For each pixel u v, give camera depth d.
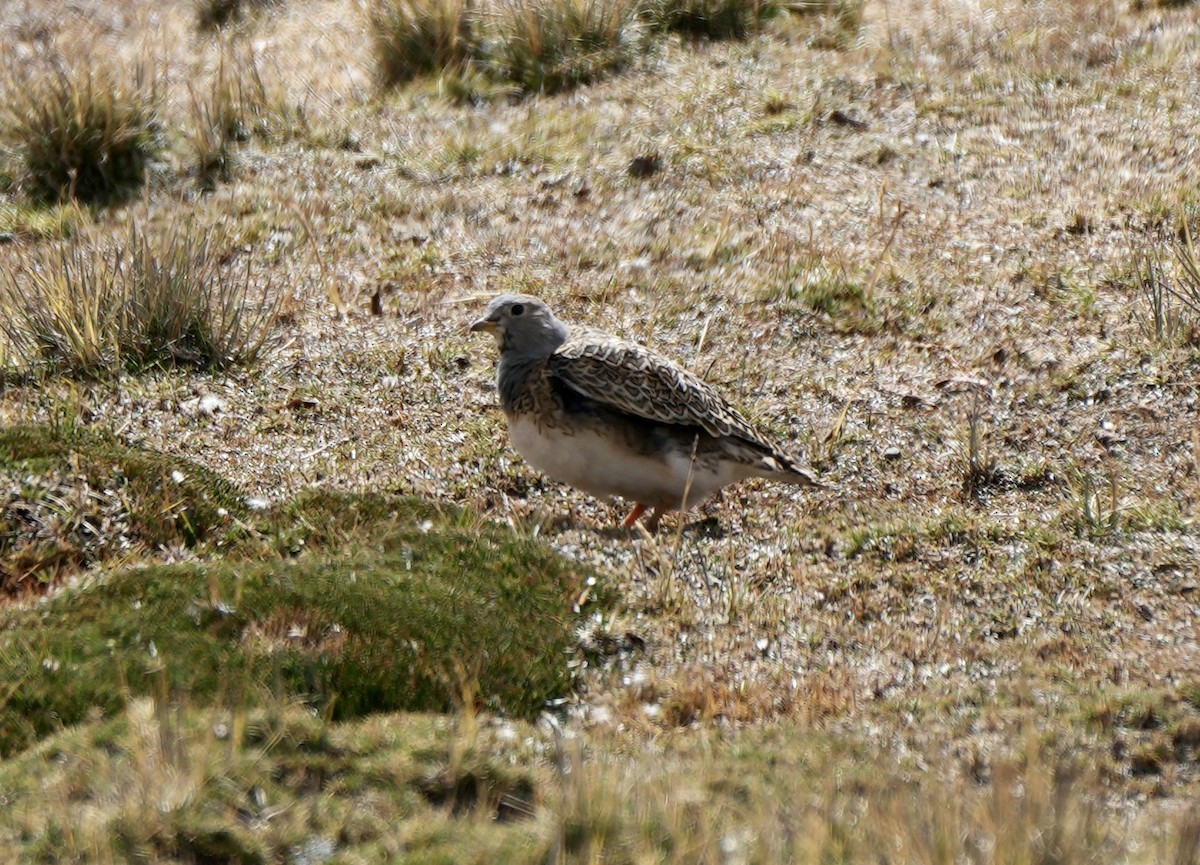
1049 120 17.44
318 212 16.44
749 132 17.64
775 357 13.30
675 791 7.30
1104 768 7.93
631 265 14.90
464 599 9.53
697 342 13.54
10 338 13.55
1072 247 14.63
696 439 10.82
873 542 10.68
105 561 10.46
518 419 11.02
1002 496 11.38
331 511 10.98
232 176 17.58
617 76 19.52
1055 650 9.34
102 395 12.82
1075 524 10.81
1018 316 13.59
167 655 8.66
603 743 8.12
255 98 19.25
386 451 12.07
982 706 8.56
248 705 8.12
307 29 22.64
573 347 10.80
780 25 20.75
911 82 18.67
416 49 20.09
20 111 18.16
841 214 15.70
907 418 12.34
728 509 11.45
